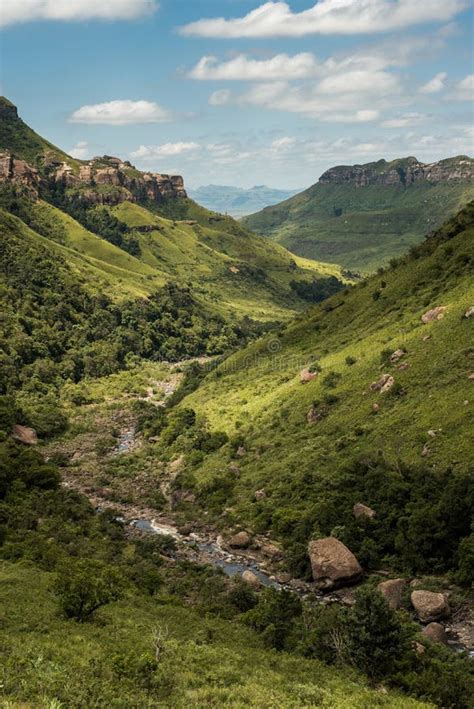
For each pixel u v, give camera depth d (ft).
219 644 138.82
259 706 92.32
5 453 308.81
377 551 213.46
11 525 235.20
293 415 330.95
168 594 194.90
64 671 91.30
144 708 81.97
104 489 315.78
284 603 165.48
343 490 246.06
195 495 300.81
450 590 188.34
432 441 241.14
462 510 203.10
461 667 140.15
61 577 142.82
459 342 287.69
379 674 129.70
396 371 299.38
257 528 252.21
